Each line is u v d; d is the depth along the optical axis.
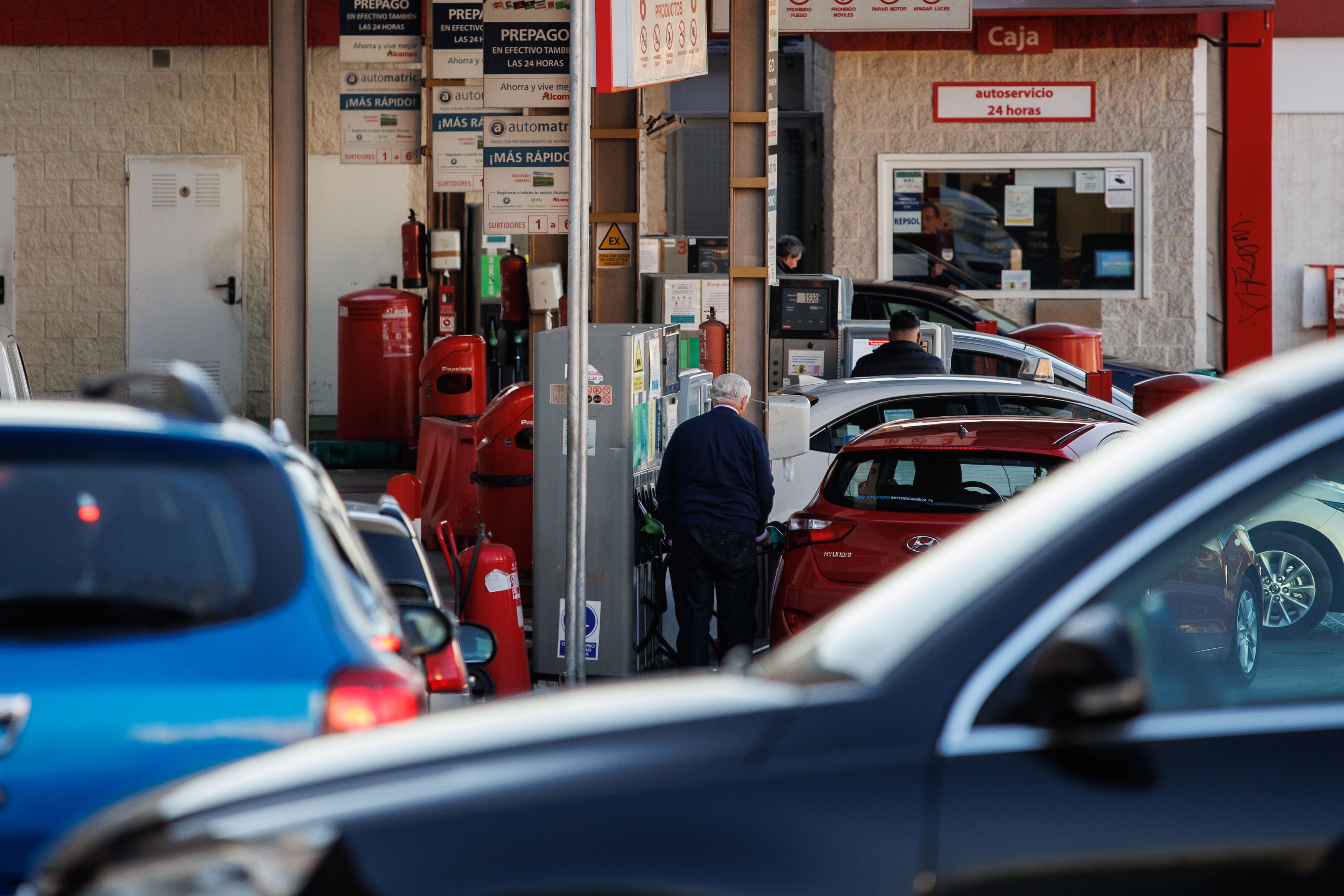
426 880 8.09
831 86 70.69
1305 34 73.12
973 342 48.62
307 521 12.95
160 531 12.38
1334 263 74.75
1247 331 72.44
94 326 65.50
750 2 35.97
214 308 65.81
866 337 46.34
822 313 46.12
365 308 56.31
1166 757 8.36
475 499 42.34
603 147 38.59
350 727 11.79
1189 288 70.31
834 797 8.25
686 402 34.22
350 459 56.72
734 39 36.09
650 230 76.88
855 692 8.72
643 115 43.91
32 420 12.91
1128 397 49.28
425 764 8.88
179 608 12.00
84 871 8.66
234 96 65.19
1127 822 8.17
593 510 29.22
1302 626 18.89
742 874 8.09
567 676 24.66
